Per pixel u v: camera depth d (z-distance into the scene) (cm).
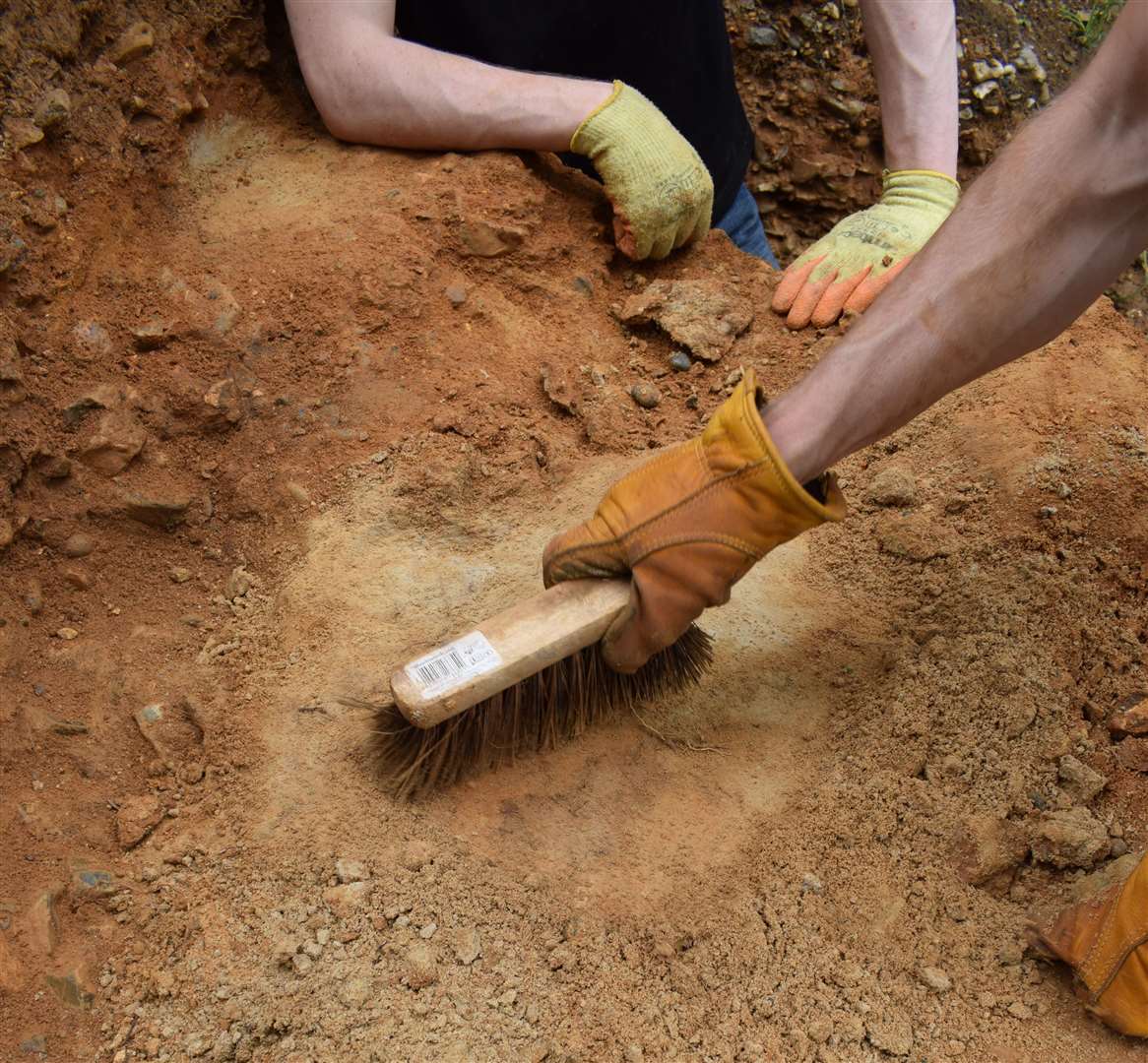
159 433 123
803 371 138
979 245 93
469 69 141
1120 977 94
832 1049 96
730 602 118
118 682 113
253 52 147
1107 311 137
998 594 116
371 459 125
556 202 145
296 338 129
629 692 109
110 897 103
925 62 158
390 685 105
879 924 102
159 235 134
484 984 99
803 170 200
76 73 130
